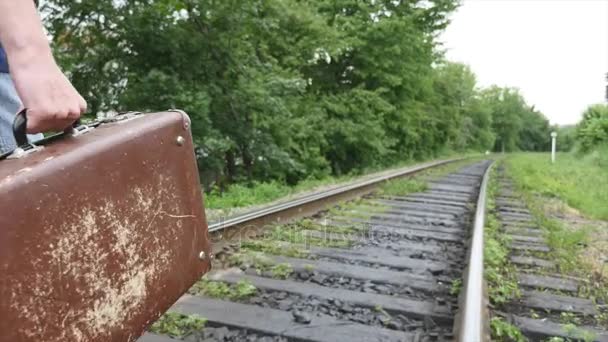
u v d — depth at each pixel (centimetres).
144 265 105
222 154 955
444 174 1427
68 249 85
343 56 1823
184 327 217
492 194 823
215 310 236
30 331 78
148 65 861
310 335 212
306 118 1285
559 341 222
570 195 877
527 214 625
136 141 104
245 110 943
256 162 1037
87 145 93
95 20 791
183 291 120
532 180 1177
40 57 91
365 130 1656
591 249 441
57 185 83
